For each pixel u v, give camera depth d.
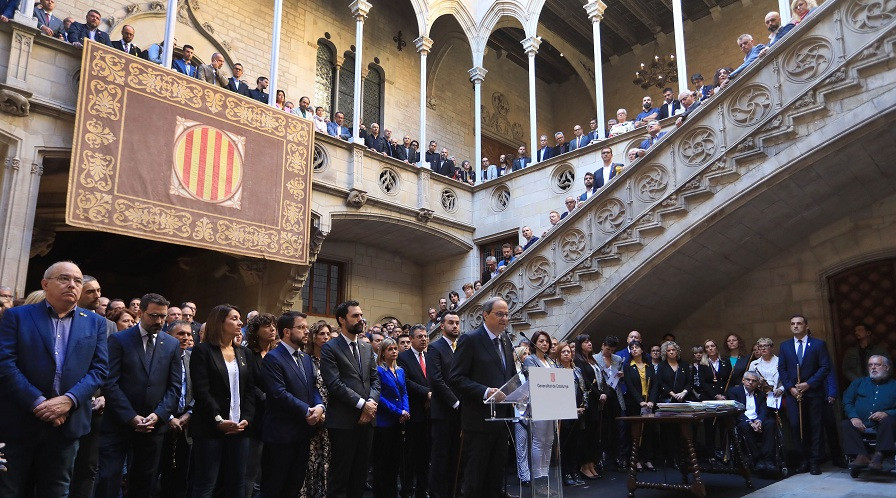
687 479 6.89
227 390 4.77
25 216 8.25
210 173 9.88
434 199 14.14
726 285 10.59
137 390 4.54
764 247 9.73
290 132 11.16
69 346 3.79
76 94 8.91
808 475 7.10
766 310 10.17
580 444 7.09
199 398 4.65
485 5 16.34
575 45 19.47
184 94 9.77
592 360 7.82
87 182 8.45
